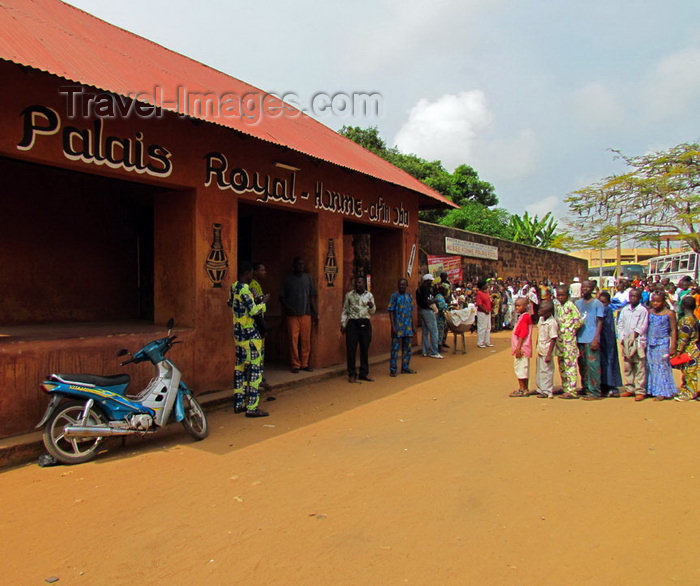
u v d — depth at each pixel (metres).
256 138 6.54
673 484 4.07
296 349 8.23
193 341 6.40
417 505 3.69
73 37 5.68
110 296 7.82
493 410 6.55
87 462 4.56
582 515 3.52
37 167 6.90
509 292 18.31
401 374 9.08
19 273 6.73
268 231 9.72
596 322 7.21
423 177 32.88
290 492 3.92
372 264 11.59
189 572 2.83
